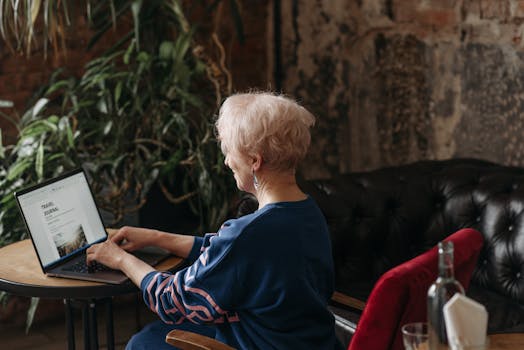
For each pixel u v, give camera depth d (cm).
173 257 279
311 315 223
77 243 282
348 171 462
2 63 414
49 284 253
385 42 428
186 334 222
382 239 348
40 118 390
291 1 479
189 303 223
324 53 463
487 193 335
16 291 255
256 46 493
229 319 226
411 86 418
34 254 288
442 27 397
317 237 222
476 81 385
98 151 398
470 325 168
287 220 216
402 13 416
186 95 388
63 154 376
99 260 257
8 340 408
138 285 244
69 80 404
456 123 398
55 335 414
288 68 488
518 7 360
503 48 370
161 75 402
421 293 190
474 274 335
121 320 429
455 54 394
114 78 404
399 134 429
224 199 400
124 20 446
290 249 214
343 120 459
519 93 366
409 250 351
